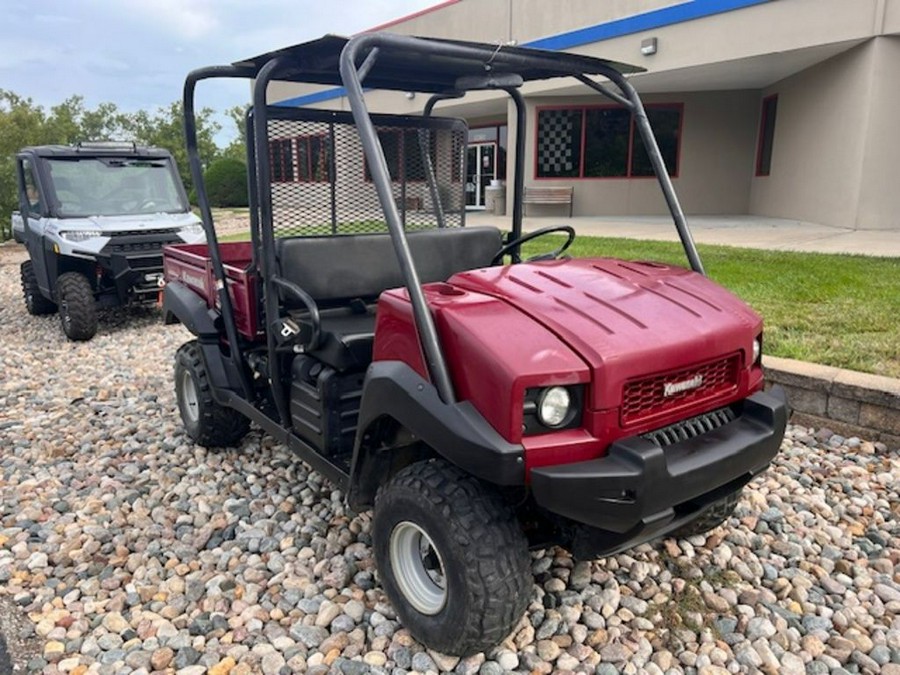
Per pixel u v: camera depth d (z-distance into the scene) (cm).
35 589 292
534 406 207
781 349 468
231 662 246
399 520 242
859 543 313
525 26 1545
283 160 314
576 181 1636
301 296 286
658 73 1349
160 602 281
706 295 267
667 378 229
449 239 352
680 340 229
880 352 455
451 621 227
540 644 248
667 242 994
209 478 389
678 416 236
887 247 888
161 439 449
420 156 370
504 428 204
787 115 1371
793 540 314
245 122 320
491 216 1670
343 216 338
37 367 637
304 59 284
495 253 371
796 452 398
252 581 293
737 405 260
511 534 223
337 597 279
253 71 323
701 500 244
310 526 331
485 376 208
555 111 1612
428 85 356
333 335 282
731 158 1575
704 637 253
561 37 1477
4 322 849
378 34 235
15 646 258
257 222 328
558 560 295
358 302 333
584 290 253
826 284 643
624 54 1376
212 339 389
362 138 225
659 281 273
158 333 756
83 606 280
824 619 263
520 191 374
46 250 742
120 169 828
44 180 771
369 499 272
